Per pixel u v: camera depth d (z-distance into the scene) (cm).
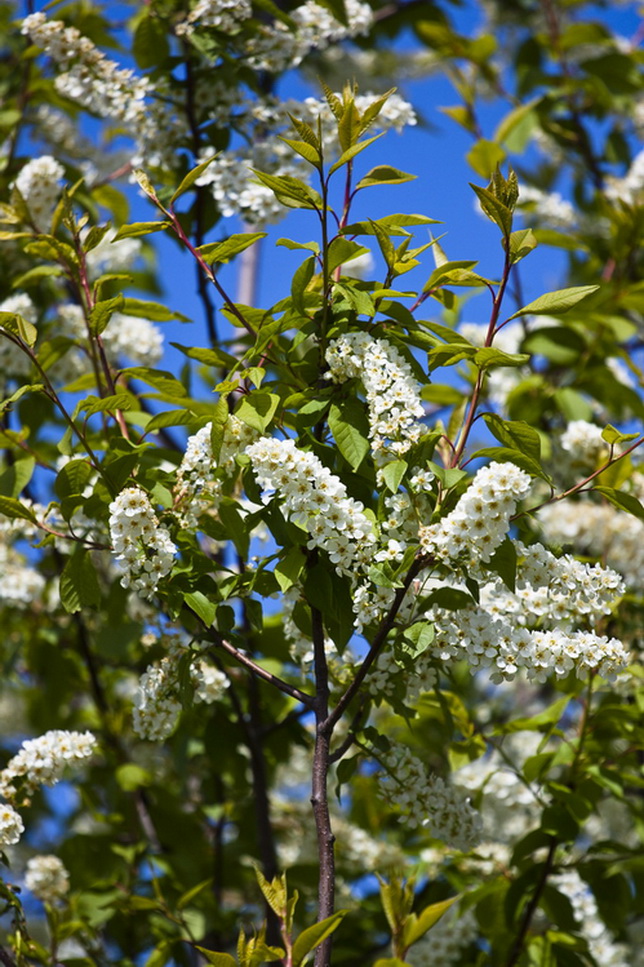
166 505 261
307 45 412
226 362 299
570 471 450
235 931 459
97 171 564
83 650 483
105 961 402
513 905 366
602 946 426
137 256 560
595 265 576
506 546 240
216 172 366
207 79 400
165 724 280
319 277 276
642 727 367
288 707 427
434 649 254
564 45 640
